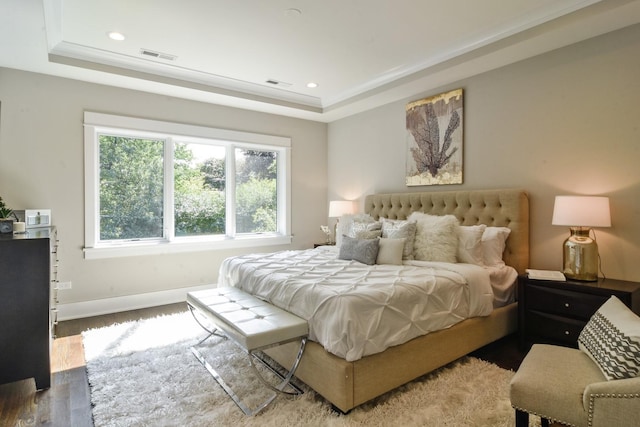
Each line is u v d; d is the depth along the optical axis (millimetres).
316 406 1986
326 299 2078
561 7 2516
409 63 3545
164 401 2051
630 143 2555
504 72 3283
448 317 2395
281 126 5059
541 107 3035
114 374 2365
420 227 3301
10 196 3303
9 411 1995
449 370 2404
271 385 2180
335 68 3666
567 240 2686
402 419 1858
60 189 3531
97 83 3703
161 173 4223
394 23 2750
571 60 2844
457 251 3141
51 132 3479
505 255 3178
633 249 2551
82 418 1931
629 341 1351
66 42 3049
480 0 2441
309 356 2088
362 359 1935
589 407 1291
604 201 2486
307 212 5352
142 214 4109
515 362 2561
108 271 3809
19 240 2152
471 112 3559
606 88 2662
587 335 1686
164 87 3844
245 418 1886
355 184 5020
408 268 2846
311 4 2475
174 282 4223
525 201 3104
